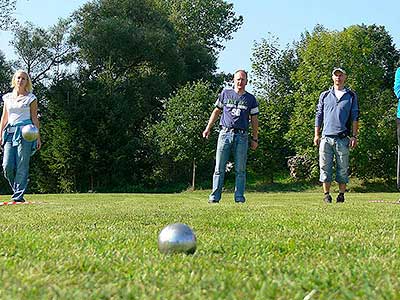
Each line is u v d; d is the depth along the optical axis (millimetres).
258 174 37656
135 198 11984
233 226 4840
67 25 37562
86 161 35031
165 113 35281
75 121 34844
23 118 8961
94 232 4191
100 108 35031
